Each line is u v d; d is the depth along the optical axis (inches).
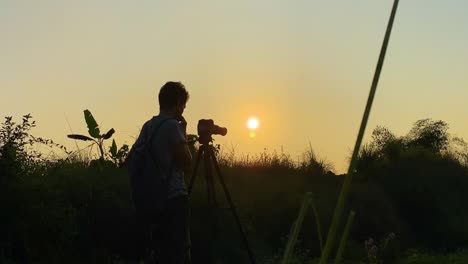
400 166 855.7
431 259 541.6
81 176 466.0
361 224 661.3
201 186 520.7
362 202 701.3
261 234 560.7
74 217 413.7
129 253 430.9
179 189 256.1
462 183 866.1
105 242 428.1
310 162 784.9
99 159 516.7
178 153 255.3
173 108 266.5
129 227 435.8
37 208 390.6
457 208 805.2
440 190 808.9
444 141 1066.7
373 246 505.4
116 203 444.5
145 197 256.8
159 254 257.1
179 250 255.0
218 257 484.1
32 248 383.6
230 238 505.0
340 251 53.3
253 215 569.6
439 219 746.2
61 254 397.4
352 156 46.5
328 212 620.7
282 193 624.7
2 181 390.6
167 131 257.3
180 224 256.5
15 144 406.0
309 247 566.3
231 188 573.9
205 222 495.5
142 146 259.4
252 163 730.2
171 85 266.5
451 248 700.7
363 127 46.2
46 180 438.0
